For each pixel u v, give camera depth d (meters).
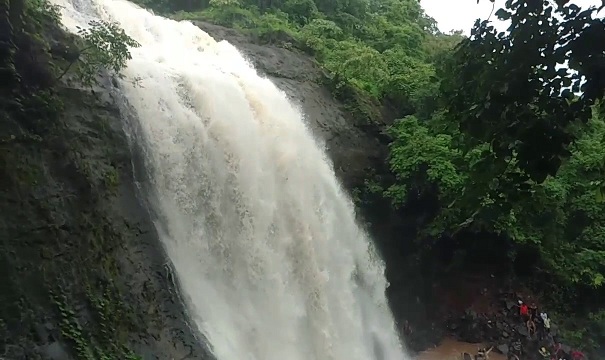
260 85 24.98
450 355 28.44
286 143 23.58
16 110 13.42
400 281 30.06
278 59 30.61
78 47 15.80
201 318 16.78
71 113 15.11
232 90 22.06
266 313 19.78
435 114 30.56
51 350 12.52
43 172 13.78
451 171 27.19
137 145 17.19
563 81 7.59
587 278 33.06
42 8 15.44
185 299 16.61
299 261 22.36
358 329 24.73
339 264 24.89
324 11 45.88
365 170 29.28
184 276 17.28
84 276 14.00
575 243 34.34
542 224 30.69
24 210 13.11
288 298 21.06
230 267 19.23
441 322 31.03
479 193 9.77
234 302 18.83
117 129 16.30
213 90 21.05
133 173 16.55
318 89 30.28
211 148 19.62
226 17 35.97
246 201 20.38
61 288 13.34
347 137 28.95
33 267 12.92
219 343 16.77
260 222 20.77
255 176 21.08
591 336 32.94
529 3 7.62
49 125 14.18
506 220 28.44
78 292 13.70
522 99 7.92
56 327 12.86
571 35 7.33
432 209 29.94
